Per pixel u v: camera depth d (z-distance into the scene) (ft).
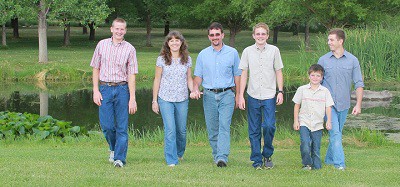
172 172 23.86
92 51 118.62
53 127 39.78
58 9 90.12
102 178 22.25
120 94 25.04
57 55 105.91
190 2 134.72
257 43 25.61
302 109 25.80
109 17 147.13
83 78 84.33
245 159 29.12
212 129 26.89
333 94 26.14
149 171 24.04
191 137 38.88
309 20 109.81
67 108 60.64
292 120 51.01
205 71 26.40
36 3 94.79
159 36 174.91
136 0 142.72
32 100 66.08
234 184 21.74
